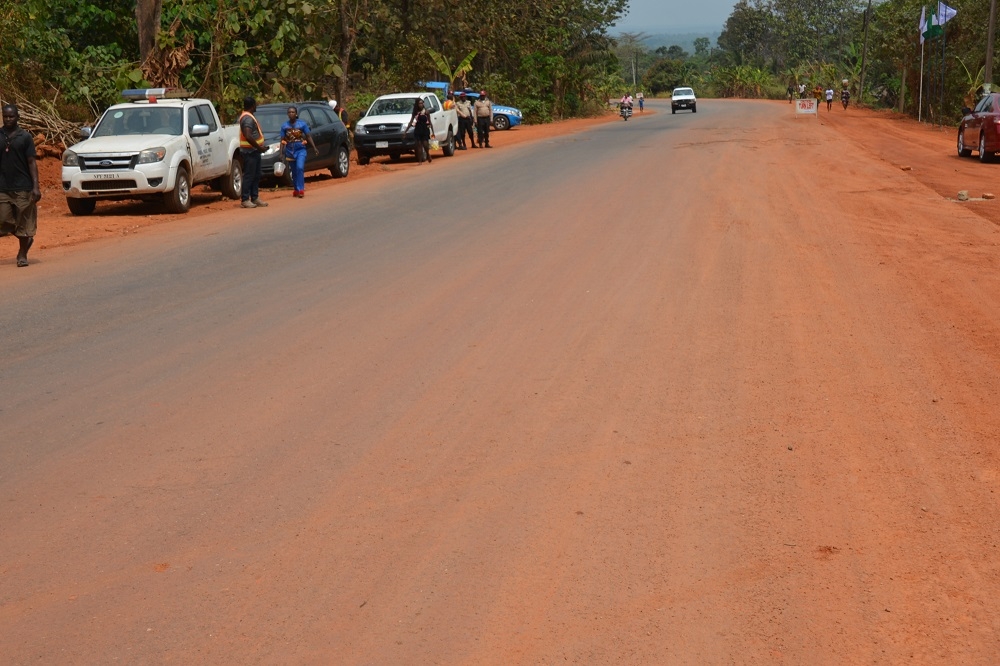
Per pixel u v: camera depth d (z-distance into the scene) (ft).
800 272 36.22
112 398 22.98
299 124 69.00
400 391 23.09
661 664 12.24
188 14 98.02
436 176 80.28
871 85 347.15
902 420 20.89
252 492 17.57
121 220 60.03
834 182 65.62
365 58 191.42
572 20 260.62
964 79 186.19
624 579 14.37
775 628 13.02
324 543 15.61
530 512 16.67
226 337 28.35
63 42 102.63
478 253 41.29
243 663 12.37
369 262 40.04
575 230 46.75
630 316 29.89
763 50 580.71
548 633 12.96
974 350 26.14
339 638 12.90
